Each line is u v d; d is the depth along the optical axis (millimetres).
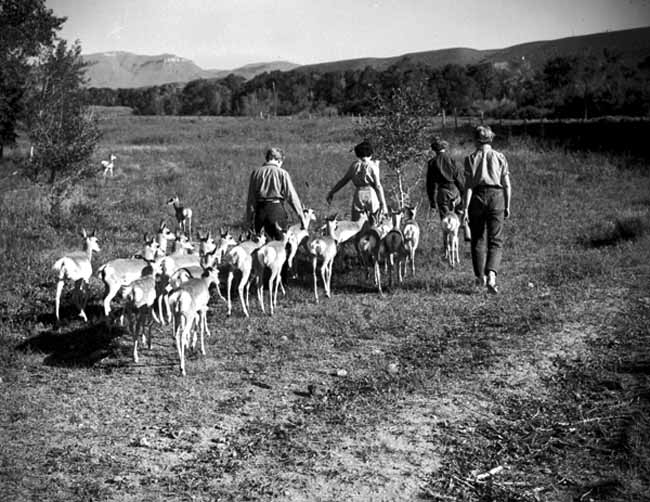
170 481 5918
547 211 20891
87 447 6543
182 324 8477
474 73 77125
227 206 22266
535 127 45719
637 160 31875
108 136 52688
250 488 5785
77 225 18812
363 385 8047
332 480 5906
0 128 37781
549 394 7652
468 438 6656
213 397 7789
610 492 5578
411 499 5613
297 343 9617
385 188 23312
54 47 27312
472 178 12047
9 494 5609
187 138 51156
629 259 14031
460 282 12891
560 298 11422
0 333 9961
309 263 14547
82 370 8703
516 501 5555
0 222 18422
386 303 11617
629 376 7984
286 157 35781
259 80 102188
